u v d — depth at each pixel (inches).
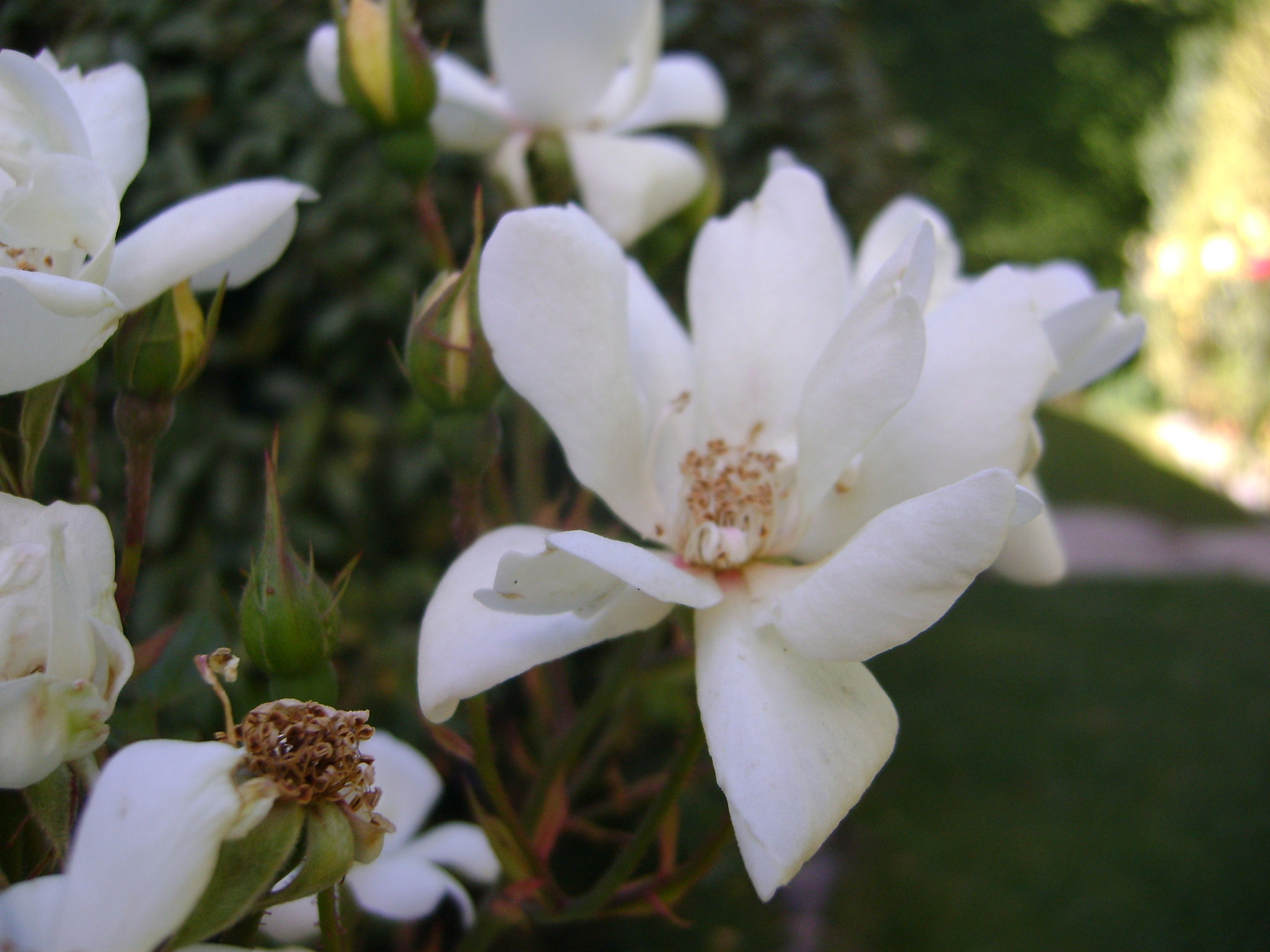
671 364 6.3
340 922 5.2
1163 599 40.4
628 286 5.9
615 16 8.5
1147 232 73.7
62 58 7.3
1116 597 40.4
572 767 8.2
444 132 9.1
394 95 7.4
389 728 14.2
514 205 8.9
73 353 4.4
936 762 27.4
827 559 5.1
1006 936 21.1
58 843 4.0
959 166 73.7
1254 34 60.1
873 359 4.9
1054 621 37.3
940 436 5.2
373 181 14.9
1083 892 22.4
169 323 5.5
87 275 4.7
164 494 14.1
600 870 17.3
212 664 4.2
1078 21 71.1
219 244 5.1
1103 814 25.3
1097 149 72.6
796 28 20.0
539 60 8.6
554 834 6.5
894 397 4.8
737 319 6.2
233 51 14.3
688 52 18.5
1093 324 6.0
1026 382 5.1
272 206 5.3
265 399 14.9
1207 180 61.6
